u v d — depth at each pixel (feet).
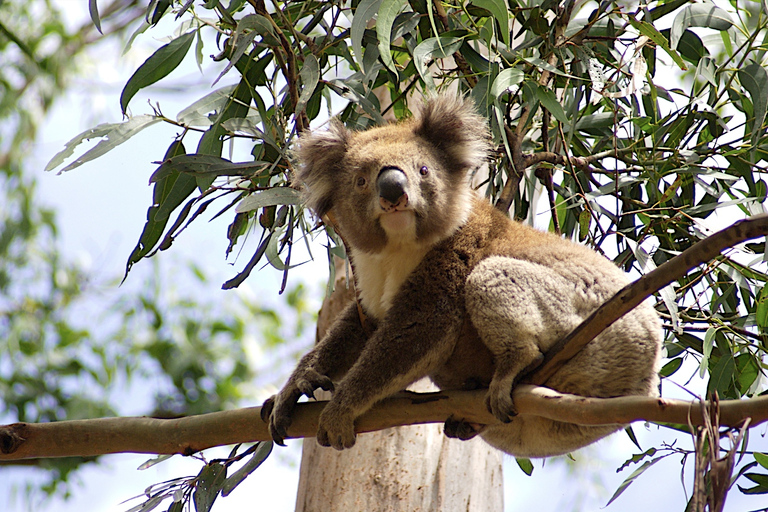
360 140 24.98
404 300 21.95
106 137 25.41
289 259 25.43
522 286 20.49
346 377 20.92
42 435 22.12
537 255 21.68
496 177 28.14
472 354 21.61
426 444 27.22
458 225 23.20
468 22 26.04
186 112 25.13
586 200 25.79
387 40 21.85
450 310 21.49
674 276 16.69
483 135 24.62
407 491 26.61
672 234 26.86
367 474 26.89
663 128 27.14
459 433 20.77
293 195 23.20
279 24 26.37
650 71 27.30
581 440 21.56
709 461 14.03
